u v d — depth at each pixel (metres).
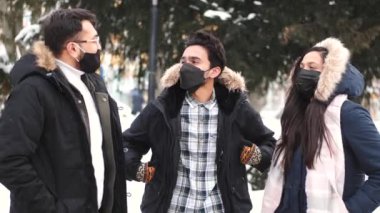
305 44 11.09
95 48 3.38
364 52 11.85
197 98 3.93
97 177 3.37
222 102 3.91
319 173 3.58
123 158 3.59
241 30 11.34
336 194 3.54
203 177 3.85
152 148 3.94
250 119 3.99
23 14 12.45
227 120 3.85
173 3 11.80
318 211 3.56
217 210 3.85
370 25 11.39
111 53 13.45
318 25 10.83
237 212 3.89
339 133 3.54
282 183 3.80
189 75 3.79
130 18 12.09
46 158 3.22
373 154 3.49
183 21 11.91
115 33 12.75
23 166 3.06
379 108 13.96
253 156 3.91
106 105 3.49
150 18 11.68
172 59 12.50
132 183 7.46
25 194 3.08
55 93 3.21
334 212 3.52
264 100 22.25
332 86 3.54
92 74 3.57
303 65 3.78
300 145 3.71
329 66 3.56
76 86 3.36
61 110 3.21
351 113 3.54
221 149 3.83
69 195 3.21
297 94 3.85
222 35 11.40
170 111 3.83
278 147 3.85
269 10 11.27
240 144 3.97
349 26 10.88
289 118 3.81
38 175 3.18
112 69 13.97
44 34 3.38
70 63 3.38
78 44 3.33
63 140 3.20
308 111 3.65
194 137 3.86
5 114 3.12
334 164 3.56
